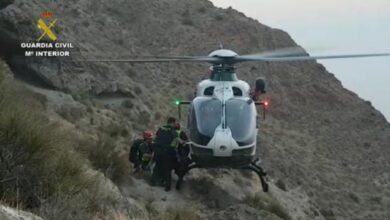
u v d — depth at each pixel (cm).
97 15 4062
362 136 4362
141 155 1320
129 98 2252
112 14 4538
